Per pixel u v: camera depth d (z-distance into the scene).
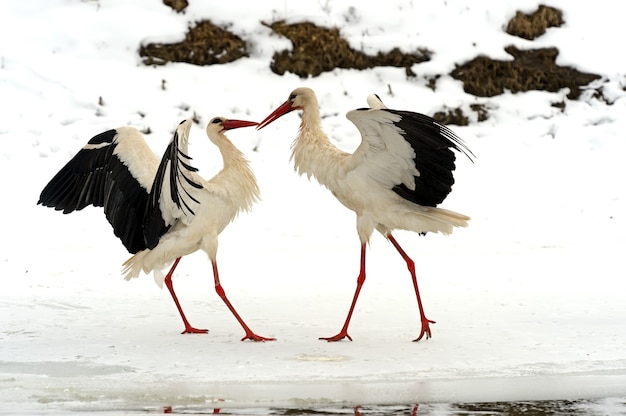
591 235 17.72
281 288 14.09
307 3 24.97
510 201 19.67
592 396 8.88
